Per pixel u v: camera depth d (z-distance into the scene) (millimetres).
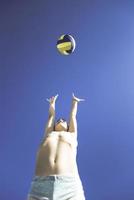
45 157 2410
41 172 2375
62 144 2475
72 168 2395
